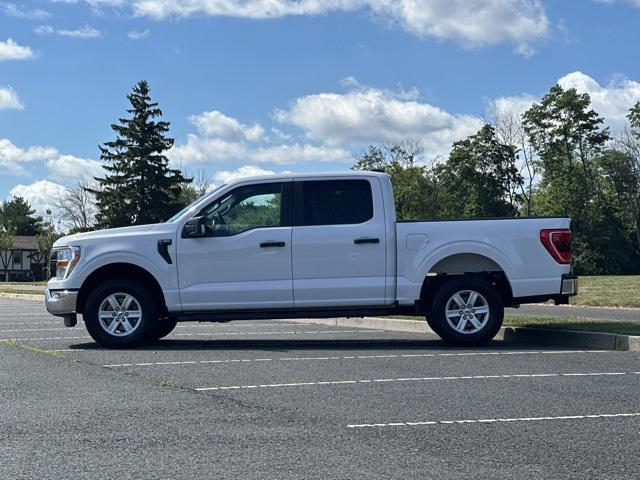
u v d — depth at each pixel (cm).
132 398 711
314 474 477
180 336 1280
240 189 1120
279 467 492
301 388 756
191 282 1098
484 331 1080
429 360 941
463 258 1112
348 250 1091
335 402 689
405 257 1090
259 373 847
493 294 1080
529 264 1089
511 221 1095
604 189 7050
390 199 1105
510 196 7175
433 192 7531
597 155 6962
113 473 483
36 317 1745
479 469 488
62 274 1120
